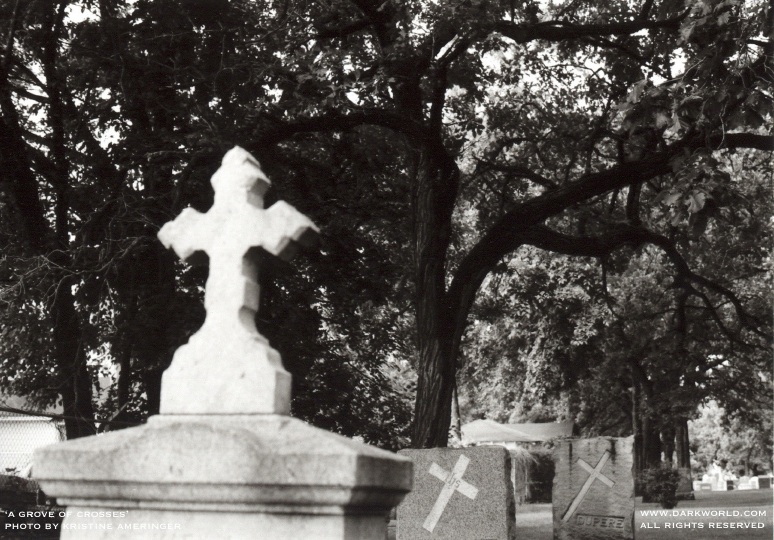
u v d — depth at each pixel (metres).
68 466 3.54
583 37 19.39
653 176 17.30
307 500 3.28
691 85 13.34
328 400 21.06
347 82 14.84
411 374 32.03
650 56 19.36
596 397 43.56
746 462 87.88
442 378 15.94
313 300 20.30
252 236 3.85
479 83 21.39
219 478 3.34
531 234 17.66
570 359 38.38
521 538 17.53
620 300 33.25
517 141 21.27
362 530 3.44
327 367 21.20
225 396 3.59
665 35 19.00
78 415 17.69
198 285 19.56
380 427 22.09
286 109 16.55
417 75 16.64
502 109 21.92
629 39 19.84
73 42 19.47
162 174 18.28
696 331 23.58
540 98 22.19
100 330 18.53
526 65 21.56
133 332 17.52
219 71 17.05
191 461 3.39
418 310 16.44
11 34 18.25
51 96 19.56
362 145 19.91
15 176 18.31
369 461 3.31
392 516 25.09
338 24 17.72
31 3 18.62
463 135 20.94
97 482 3.52
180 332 17.25
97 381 20.66
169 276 18.11
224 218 3.93
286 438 3.40
